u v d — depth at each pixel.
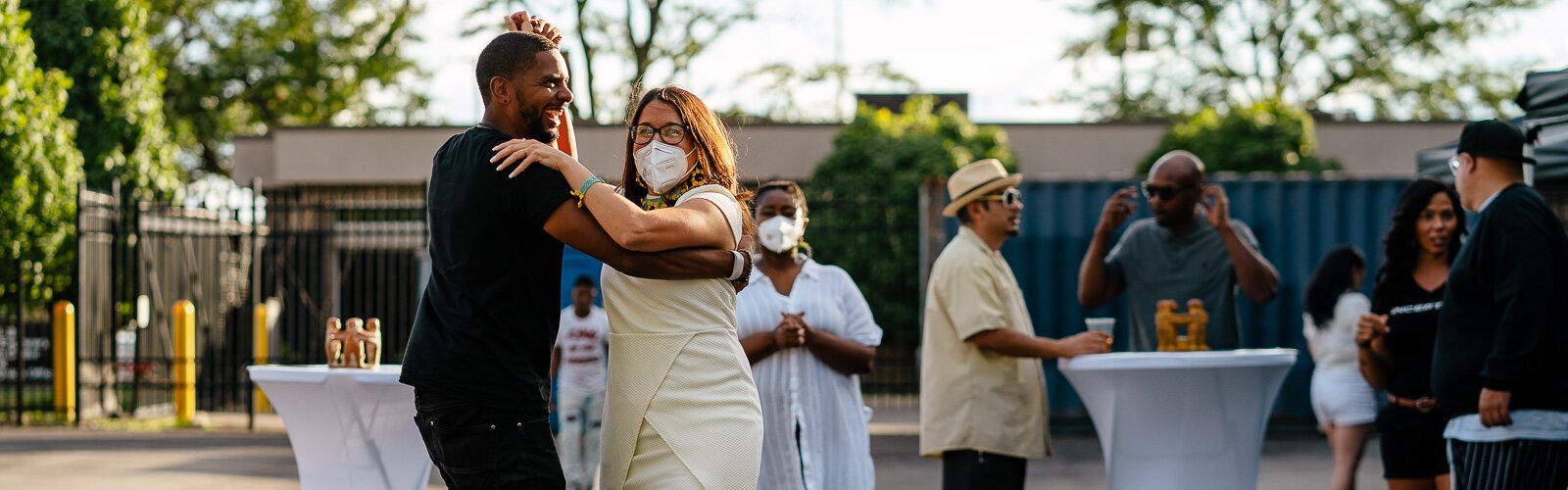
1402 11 28.98
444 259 3.10
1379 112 29.92
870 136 17.95
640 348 3.16
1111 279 5.97
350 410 4.17
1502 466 4.14
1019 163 19.36
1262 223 11.84
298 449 4.34
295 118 30.02
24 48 13.50
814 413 4.69
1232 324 5.73
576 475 8.12
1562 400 4.07
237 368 14.09
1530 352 4.00
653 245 2.99
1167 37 30.30
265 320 14.03
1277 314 11.73
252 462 10.05
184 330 13.10
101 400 13.34
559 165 3.01
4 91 13.19
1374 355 5.24
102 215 13.70
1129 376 4.40
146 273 13.41
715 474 3.08
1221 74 30.14
